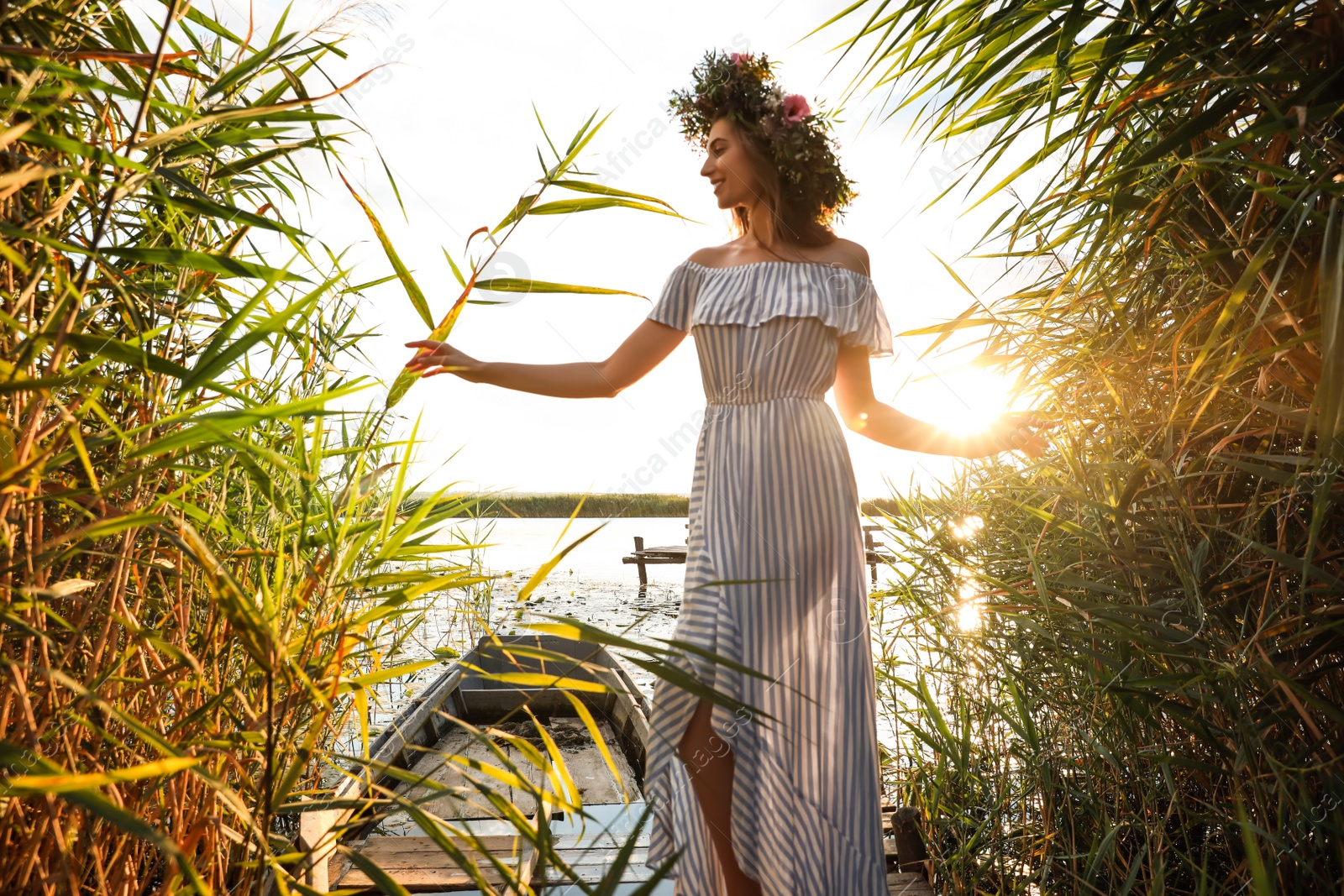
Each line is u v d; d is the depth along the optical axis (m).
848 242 1.59
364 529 1.12
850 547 1.44
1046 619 1.53
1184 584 1.20
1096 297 1.46
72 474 1.05
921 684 1.96
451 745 3.16
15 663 0.69
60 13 0.89
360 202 1.08
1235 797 1.09
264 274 0.88
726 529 1.42
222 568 0.77
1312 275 1.08
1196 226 1.27
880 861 1.38
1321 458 0.94
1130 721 1.40
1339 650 1.03
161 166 0.91
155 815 1.14
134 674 1.12
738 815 1.33
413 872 1.91
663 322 1.55
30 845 0.84
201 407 0.96
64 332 0.73
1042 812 1.63
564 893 1.65
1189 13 1.25
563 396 1.51
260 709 1.02
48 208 0.85
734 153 1.52
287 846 1.46
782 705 1.36
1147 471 1.31
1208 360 1.23
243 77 1.05
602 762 2.98
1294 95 1.07
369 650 1.54
